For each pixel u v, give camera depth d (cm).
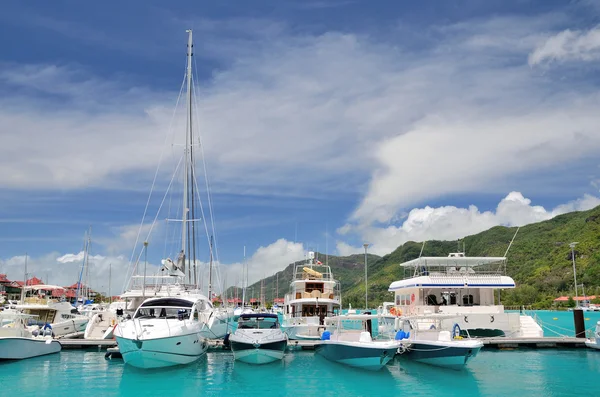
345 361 2608
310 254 4294
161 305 2789
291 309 3916
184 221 3819
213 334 3272
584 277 11544
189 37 4109
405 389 2072
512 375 2373
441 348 2502
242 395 1961
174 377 2316
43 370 2458
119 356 2839
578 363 2731
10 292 9612
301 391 2034
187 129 3991
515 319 3544
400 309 4091
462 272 3969
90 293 8662
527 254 14500
